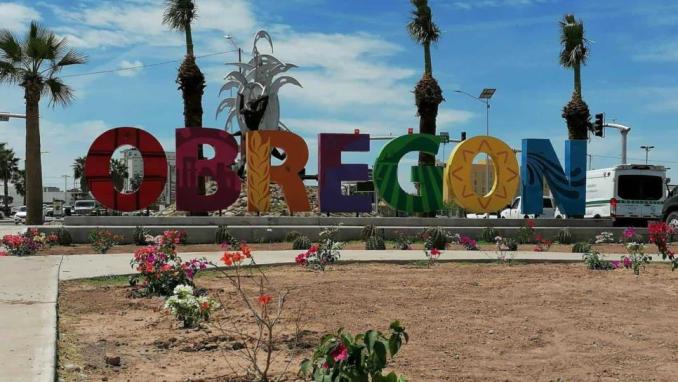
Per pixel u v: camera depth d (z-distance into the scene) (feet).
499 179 91.50
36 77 100.68
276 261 53.42
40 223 102.12
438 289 38.14
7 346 22.18
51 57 101.40
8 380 18.19
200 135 88.89
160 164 86.28
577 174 96.63
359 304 32.68
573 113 117.39
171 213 122.31
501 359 22.39
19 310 29.45
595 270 49.42
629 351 23.66
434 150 92.79
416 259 55.47
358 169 91.04
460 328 27.12
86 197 305.53
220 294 35.81
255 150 88.94
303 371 14.80
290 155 90.17
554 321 28.76
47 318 27.50
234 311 30.50
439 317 29.45
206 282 41.09
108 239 67.82
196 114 113.29
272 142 89.76
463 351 23.34
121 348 23.61
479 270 48.88
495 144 91.56
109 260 53.93
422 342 24.57
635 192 104.47
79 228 77.30
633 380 20.04
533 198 94.79
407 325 27.63
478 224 91.25
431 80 111.14
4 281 39.81
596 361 22.27
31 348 21.93
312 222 87.81
